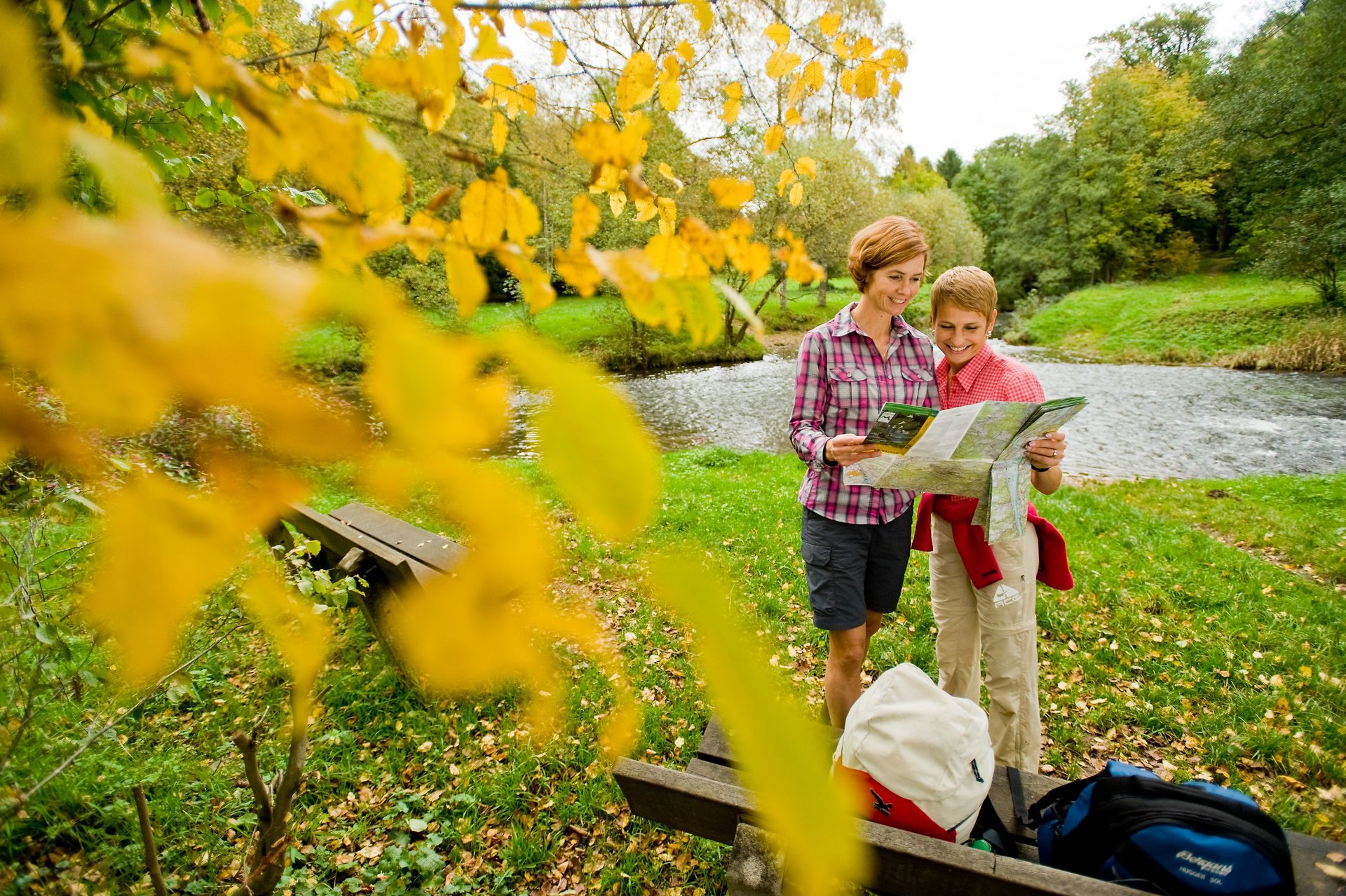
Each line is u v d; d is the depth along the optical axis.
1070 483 8.88
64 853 2.09
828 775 0.19
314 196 1.35
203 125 1.20
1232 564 5.09
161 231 0.15
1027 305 32.81
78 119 0.73
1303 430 11.62
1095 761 2.96
